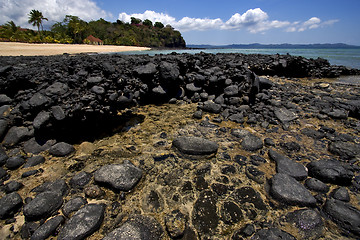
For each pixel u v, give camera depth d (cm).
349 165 287
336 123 436
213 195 241
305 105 539
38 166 292
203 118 468
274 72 909
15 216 213
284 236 185
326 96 622
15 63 549
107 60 609
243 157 318
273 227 198
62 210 219
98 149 339
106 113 398
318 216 207
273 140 370
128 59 648
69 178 270
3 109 352
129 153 328
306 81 859
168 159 311
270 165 298
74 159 310
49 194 225
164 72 553
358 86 762
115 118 443
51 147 323
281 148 344
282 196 229
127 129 411
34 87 389
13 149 322
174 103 570
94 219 198
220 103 540
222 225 202
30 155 317
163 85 568
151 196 239
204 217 211
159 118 467
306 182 258
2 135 329
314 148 344
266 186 255
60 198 228
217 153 328
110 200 233
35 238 184
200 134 392
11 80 379
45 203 213
